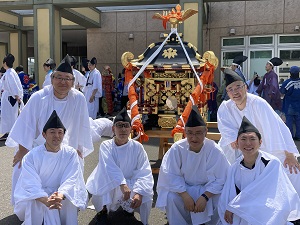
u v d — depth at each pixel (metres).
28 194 3.11
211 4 13.88
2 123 8.24
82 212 4.07
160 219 3.92
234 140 3.66
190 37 10.71
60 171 3.33
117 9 15.48
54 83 3.61
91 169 5.79
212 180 3.37
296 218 3.09
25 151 3.73
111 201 3.61
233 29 13.73
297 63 13.25
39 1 11.66
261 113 3.61
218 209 3.14
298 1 13.02
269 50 13.50
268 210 2.88
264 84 8.27
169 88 4.92
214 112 9.63
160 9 15.05
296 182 3.67
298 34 13.16
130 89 4.88
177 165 3.44
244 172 3.08
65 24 16.09
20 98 8.20
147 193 3.56
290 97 8.27
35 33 11.73
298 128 8.35
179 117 4.77
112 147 3.73
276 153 3.67
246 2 13.55
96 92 10.36
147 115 5.26
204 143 3.42
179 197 3.40
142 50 15.39
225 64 14.07
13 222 3.79
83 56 21.92
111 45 15.70
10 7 12.10
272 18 13.34
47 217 3.19
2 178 5.23
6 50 19.70
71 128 3.81
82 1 11.52
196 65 4.83
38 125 3.72
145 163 3.73
